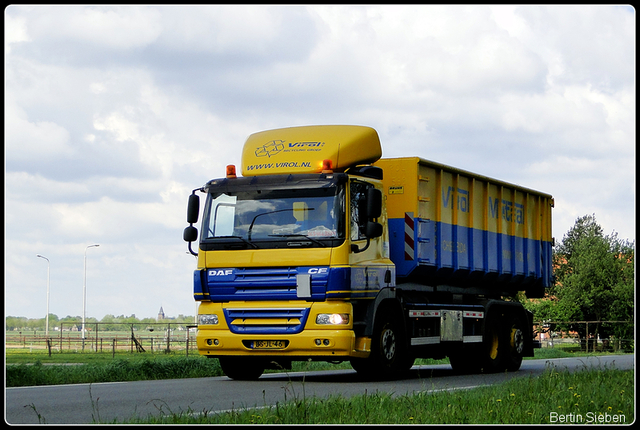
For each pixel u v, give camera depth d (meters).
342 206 13.38
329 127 14.66
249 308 13.45
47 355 38.03
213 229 13.89
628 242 69.75
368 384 13.38
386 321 14.59
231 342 13.53
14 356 36.50
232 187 13.96
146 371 16.42
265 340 13.40
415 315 15.44
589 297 65.81
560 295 67.75
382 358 14.35
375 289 14.13
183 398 11.02
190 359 18.03
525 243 20.61
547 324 61.44
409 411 8.78
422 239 15.76
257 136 14.88
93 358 33.09
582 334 66.00
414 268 15.52
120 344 42.03
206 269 13.84
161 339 43.19
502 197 19.50
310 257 13.23
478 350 17.84
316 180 13.53
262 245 13.48
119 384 13.73
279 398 10.97
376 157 15.01
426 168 16.09
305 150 14.23
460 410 8.76
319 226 13.34
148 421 8.06
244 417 8.26
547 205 21.95
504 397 9.95
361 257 13.77
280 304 13.34
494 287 19.78
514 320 19.11
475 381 14.52
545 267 21.69
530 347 19.69
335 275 13.12
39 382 14.48
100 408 9.80
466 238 17.75
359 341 13.71
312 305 13.19
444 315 16.48
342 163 14.22
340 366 21.23
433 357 16.80
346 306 13.23
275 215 13.59
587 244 71.00
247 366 15.27
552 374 12.88
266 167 14.27
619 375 13.36
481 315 17.89
